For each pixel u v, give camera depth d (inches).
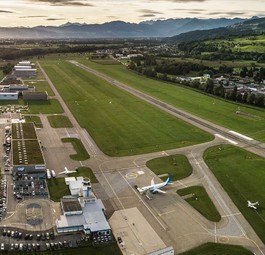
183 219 4512.8
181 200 4948.3
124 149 6619.1
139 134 7411.4
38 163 5467.5
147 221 4424.2
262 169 5969.5
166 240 4087.1
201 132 7667.3
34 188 5004.9
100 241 3966.5
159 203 4849.9
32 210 4458.7
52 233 4057.6
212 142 7116.1
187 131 7701.8
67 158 6127.0
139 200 4894.2
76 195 4845.0
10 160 5797.2
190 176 5649.6
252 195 5152.6
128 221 4399.6
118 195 4992.6
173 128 7869.1
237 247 4028.1
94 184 5255.9
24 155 5703.7
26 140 6392.7
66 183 5206.7
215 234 4244.6
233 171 5866.1
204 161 6220.5
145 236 4133.9
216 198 5044.3
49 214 4416.8
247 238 4200.3
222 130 7859.3
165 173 5718.5
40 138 7022.6
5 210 4426.7
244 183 5482.3
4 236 3949.3
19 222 4212.6
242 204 4918.8
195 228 4340.6
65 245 3873.0
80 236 4042.8
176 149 6697.8
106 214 4517.7
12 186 5027.1
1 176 5280.5
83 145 6747.1
